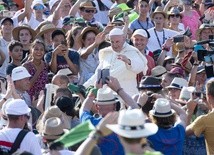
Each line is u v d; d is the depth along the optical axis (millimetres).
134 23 41250
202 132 25406
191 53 36094
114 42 32719
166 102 24438
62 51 35281
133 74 32781
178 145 24219
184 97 30031
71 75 35125
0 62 37406
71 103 27453
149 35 39781
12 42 35344
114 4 44281
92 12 41500
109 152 23281
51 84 31188
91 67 36219
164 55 37281
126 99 24703
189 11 44938
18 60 35281
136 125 18594
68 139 18875
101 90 24891
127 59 32406
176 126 24406
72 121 27547
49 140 24406
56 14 42844
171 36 40438
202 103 28516
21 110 24359
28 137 24109
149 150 19797
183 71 34844
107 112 24734
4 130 24219
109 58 32812
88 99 25344
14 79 31922
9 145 24000
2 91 33125
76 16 43000
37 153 24125
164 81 33469
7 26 38531
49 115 25625
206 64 33906
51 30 38406
